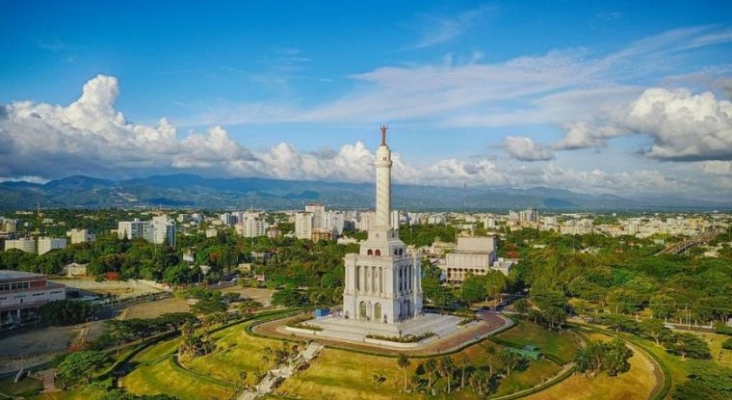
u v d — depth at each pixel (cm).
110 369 19638
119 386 18588
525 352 19362
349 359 17925
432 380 16612
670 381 17312
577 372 17900
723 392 16162
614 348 18600
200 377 17862
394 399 15962
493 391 16562
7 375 19838
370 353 18012
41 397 17775
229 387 17150
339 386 16700
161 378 18400
